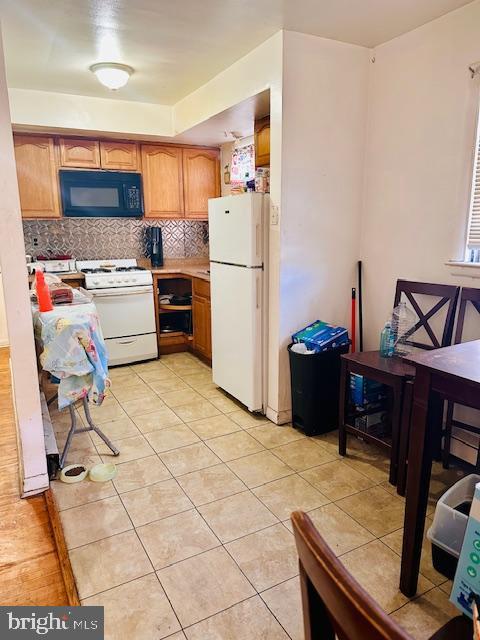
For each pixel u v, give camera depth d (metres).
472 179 2.26
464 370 1.35
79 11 2.18
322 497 2.11
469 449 2.38
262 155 3.24
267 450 2.55
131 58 2.81
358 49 2.66
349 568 1.67
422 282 2.54
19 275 1.98
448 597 1.54
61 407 2.20
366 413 2.54
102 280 3.89
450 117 2.31
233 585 1.60
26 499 2.10
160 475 2.31
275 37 2.46
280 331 2.76
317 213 2.73
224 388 3.33
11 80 3.23
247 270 2.80
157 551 1.77
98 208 4.07
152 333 4.23
